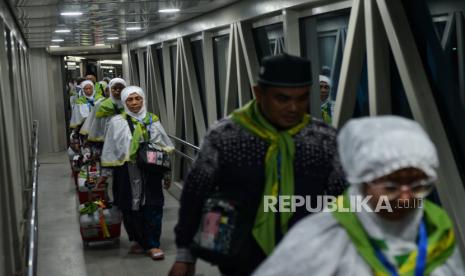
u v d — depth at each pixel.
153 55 10.41
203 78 7.73
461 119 3.18
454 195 3.11
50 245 6.28
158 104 10.49
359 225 1.42
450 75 3.17
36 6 5.82
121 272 5.20
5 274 4.06
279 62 2.13
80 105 9.77
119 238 6.32
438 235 1.41
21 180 6.25
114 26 8.48
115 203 5.91
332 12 4.21
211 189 2.36
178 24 8.14
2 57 5.38
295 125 2.27
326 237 1.42
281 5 4.66
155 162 5.23
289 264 1.41
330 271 1.39
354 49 3.73
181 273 2.43
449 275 1.41
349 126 1.45
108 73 18.69
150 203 5.37
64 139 15.49
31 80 14.84
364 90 3.92
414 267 1.38
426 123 3.12
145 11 6.49
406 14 3.37
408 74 3.17
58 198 9.06
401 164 1.31
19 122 6.77
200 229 2.30
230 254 2.21
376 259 1.38
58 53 14.56
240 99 5.80
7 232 4.11
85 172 7.33
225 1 5.61
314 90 4.64
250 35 5.62
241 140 2.25
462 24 3.04
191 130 8.24
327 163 2.27
